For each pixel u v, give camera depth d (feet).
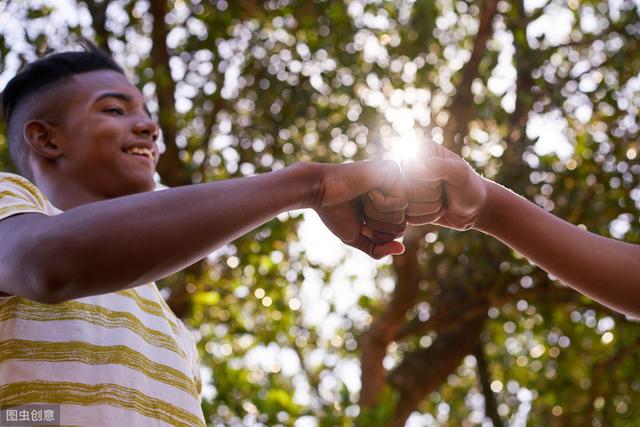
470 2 20.97
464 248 19.97
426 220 5.19
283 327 22.34
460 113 20.58
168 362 5.21
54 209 4.97
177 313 19.44
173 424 4.98
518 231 5.14
